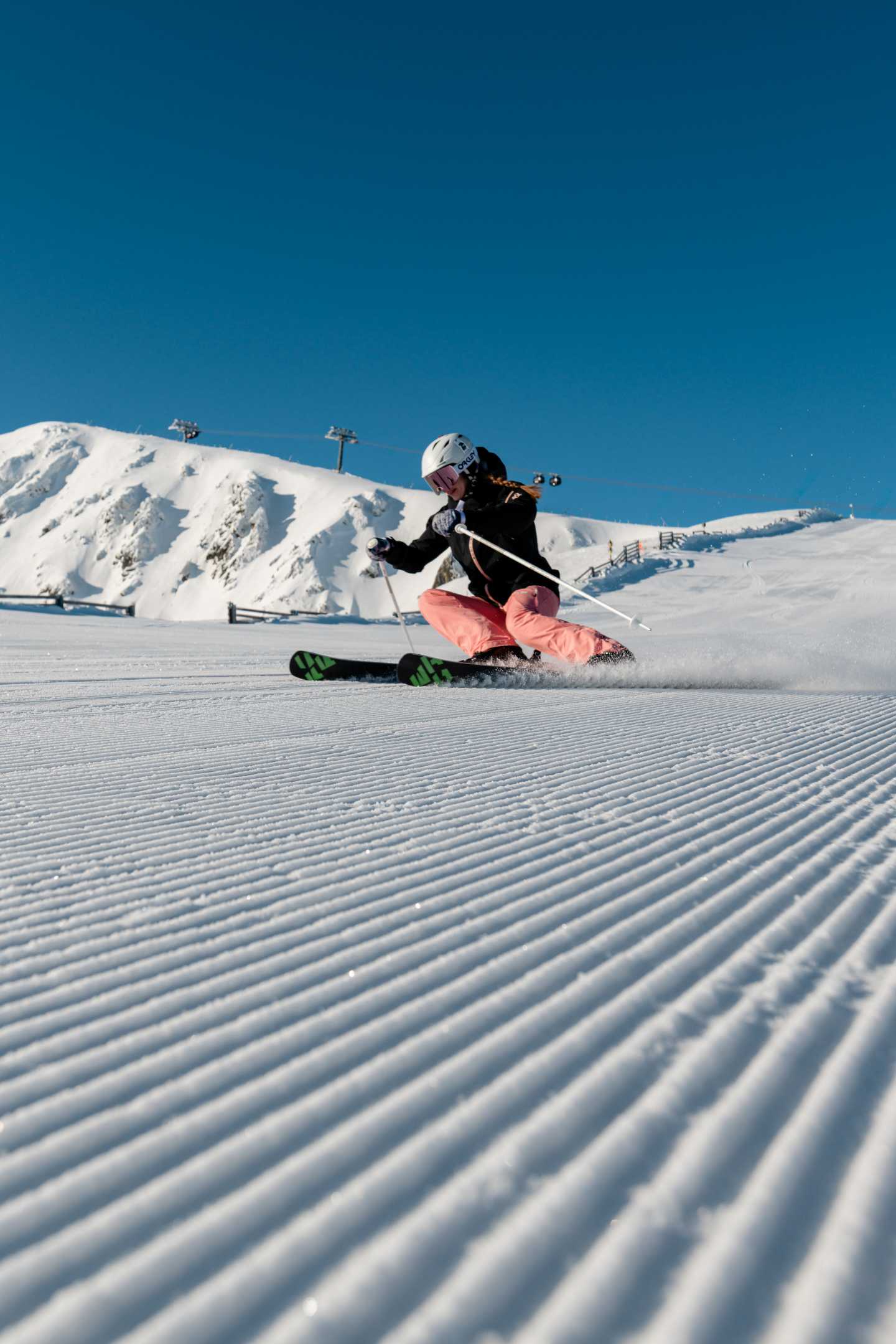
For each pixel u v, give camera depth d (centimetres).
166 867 136
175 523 13150
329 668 529
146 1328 44
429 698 411
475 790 195
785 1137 61
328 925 108
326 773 217
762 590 2686
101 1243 51
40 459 14988
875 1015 81
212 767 226
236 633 1460
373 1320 45
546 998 86
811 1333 44
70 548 13125
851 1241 50
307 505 12644
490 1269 48
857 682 486
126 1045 76
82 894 122
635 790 195
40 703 396
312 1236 51
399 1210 54
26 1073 71
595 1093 67
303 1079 70
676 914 112
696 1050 74
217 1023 81
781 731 290
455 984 89
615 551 4291
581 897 119
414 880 128
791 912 112
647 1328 44
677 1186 55
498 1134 62
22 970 95
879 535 4134
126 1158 59
